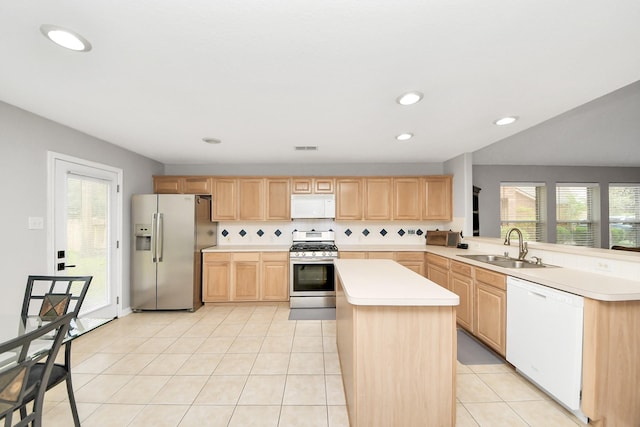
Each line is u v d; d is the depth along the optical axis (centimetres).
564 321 172
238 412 178
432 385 148
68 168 270
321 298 391
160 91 191
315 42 136
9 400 104
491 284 247
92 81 177
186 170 448
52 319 171
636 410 160
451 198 422
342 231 457
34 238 236
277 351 259
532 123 256
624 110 249
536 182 479
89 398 192
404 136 297
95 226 307
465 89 188
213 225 436
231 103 212
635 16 116
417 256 394
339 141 320
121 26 123
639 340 160
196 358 246
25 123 228
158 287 363
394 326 147
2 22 120
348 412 174
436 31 127
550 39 133
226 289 393
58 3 109
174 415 175
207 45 138
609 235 489
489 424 167
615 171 486
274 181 425
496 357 248
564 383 172
